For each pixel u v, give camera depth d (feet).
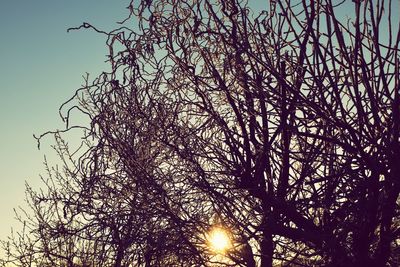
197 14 17.39
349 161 15.03
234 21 16.16
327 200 15.28
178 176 17.95
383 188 15.25
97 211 18.70
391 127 13.97
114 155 18.57
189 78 17.54
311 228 15.70
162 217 17.76
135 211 17.81
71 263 20.92
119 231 17.90
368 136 14.03
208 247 17.84
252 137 17.02
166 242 17.71
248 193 17.38
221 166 17.92
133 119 17.95
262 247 17.10
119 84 18.17
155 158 18.30
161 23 18.01
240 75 16.14
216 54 17.38
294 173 16.98
